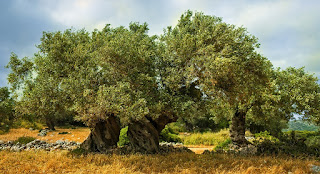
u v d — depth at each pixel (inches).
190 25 525.0
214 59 417.7
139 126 533.6
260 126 1194.0
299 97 581.6
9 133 1000.2
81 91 424.5
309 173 364.2
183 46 458.9
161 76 513.7
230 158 458.9
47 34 491.8
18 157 426.0
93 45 508.4
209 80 426.0
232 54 469.1
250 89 510.6
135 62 469.1
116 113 413.7
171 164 404.2
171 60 501.7
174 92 487.5
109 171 352.2
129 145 563.2
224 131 1089.4
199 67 435.5
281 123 1130.7
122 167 379.2
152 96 487.8
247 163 413.1
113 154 463.2
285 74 644.7
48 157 434.0
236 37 475.8
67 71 471.8
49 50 500.7
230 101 496.1
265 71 533.6
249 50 475.8
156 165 393.7
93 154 487.2
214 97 501.7
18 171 344.5
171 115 503.8
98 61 458.9
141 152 515.2
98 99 390.3
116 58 450.3
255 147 569.3
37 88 457.7
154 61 521.0
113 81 468.8
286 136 616.1
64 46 491.8
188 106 481.1
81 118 417.1
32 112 495.8
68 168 376.8
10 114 749.3
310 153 529.0
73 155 466.9
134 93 442.6
